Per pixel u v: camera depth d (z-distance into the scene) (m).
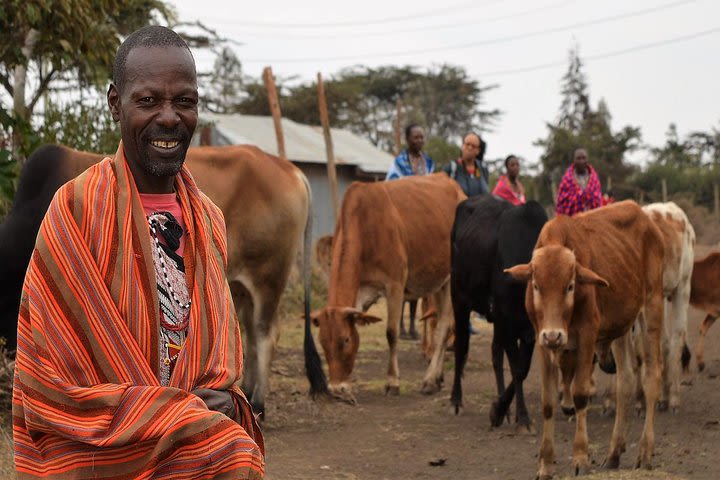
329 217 23.50
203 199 2.62
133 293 2.32
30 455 2.32
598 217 6.35
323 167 23.44
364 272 8.89
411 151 11.73
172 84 2.44
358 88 43.62
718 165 39.94
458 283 8.13
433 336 10.48
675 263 8.06
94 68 8.61
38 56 8.00
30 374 2.27
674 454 6.26
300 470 5.97
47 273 2.29
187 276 2.46
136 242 2.37
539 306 5.67
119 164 2.42
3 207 7.15
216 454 2.25
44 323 2.27
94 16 7.67
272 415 7.63
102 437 2.21
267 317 7.01
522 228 7.28
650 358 6.30
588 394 5.80
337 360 8.29
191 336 2.40
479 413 7.95
